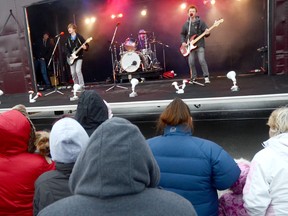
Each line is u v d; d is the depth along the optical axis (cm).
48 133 173
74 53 648
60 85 926
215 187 151
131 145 77
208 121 518
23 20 737
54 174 127
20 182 156
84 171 78
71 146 123
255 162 142
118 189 74
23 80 774
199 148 146
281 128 148
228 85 569
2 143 154
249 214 145
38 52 899
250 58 893
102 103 195
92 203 75
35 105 564
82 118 192
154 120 555
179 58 959
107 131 79
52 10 940
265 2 791
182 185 147
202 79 718
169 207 77
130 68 810
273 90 469
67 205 76
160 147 151
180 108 152
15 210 157
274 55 649
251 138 428
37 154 166
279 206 137
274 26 636
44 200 121
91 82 970
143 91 607
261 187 137
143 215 74
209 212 150
